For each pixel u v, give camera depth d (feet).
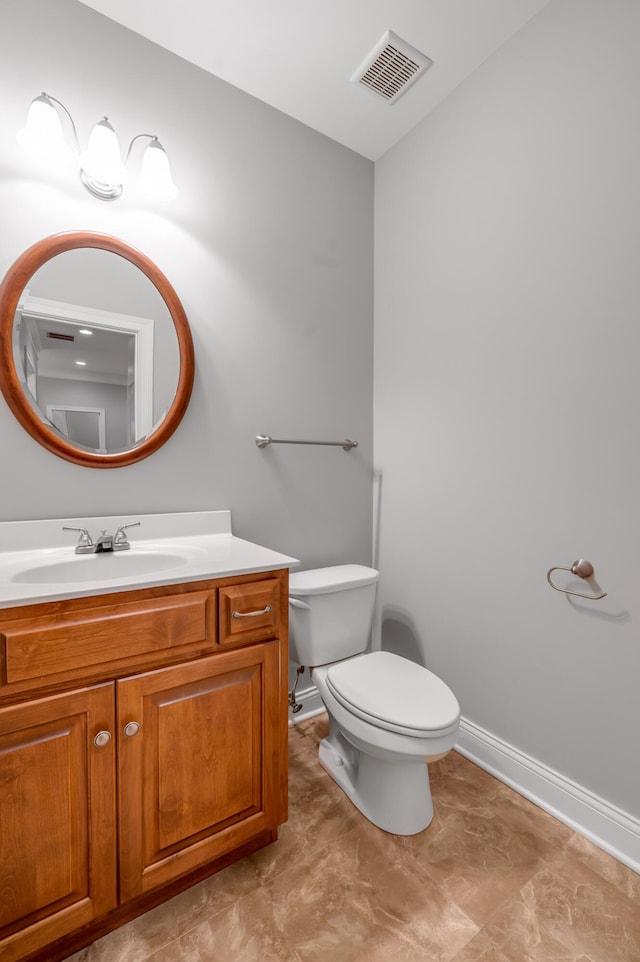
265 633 3.92
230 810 3.75
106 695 3.15
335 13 4.65
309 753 5.62
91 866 3.13
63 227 4.45
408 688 4.51
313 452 6.41
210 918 3.49
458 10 4.63
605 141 4.09
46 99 3.99
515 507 4.99
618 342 4.04
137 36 4.87
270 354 5.93
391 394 6.75
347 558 6.84
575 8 4.30
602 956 3.23
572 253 4.38
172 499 5.18
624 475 4.03
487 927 3.43
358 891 3.73
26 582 3.69
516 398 4.96
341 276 6.63
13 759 2.87
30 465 4.34
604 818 4.19
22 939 2.91
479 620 5.45
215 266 5.44
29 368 4.29
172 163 5.11
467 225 5.50
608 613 4.17
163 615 3.36
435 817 4.57
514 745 5.06
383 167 6.84
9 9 4.22
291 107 5.90
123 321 4.78
